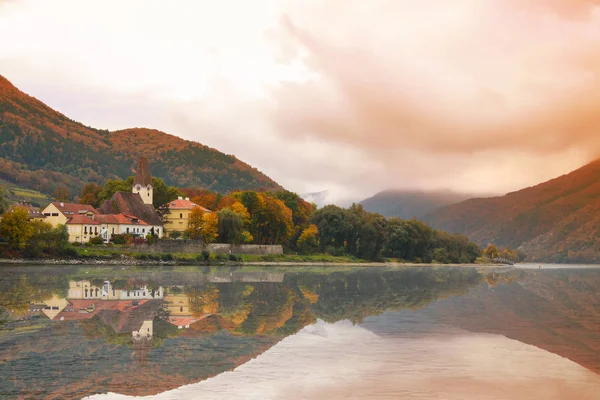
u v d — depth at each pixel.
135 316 59.78
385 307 72.06
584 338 48.31
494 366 37.50
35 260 148.75
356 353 41.59
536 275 190.38
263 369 36.69
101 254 160.62
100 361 38.75
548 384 33.31
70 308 65.38
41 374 35.25
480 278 155.00
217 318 59.47
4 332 49.53
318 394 31.28
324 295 88.50
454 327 54.47
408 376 34.97
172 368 36.97
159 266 164.88
